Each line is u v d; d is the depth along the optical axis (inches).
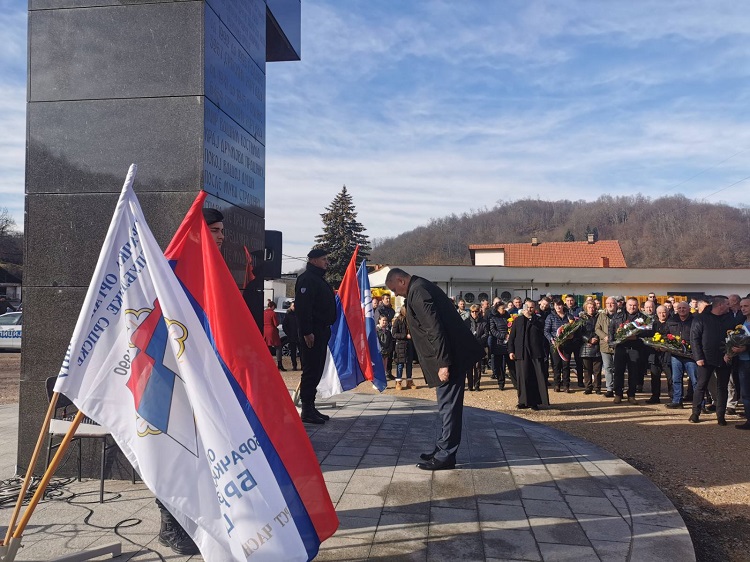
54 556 130.0
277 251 278.7
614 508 166.7
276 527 107.8
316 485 115.3
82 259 187.2
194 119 187.2
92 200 187.6
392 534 146.8
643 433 303.9
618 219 3966.5
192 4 188.5
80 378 111.8
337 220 2057.1
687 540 145.5
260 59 252.8
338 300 310.2
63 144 189.6
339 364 304.2
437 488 182.1
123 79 189.3
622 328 397.4
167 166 187.2
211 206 193.6
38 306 187.8
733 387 362.9
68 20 191.5
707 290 1171.9
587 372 447.2
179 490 108.8
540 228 4313.5
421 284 204.1
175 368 113.3
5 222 2279.8
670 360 392.2
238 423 111.1
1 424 280.7
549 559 134.2
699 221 3282.5
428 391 469.4
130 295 114.1
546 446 237.3
